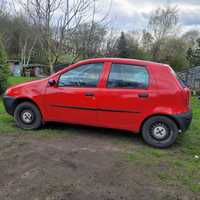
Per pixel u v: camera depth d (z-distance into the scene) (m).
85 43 9.95
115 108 4.74
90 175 3.45
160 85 4.57
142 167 3.77
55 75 5.24
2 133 5.17
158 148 4.66
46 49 9.44
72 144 4.66
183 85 4.72
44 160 3.87
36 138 4.93
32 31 9.72
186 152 4.54
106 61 4.92
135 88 4.68
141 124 4.70
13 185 3.13
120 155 4.20
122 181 3.32
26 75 36.50
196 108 10.27
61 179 3.30
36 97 5.31
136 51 38.06
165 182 3.34
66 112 5.10
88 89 4.91
